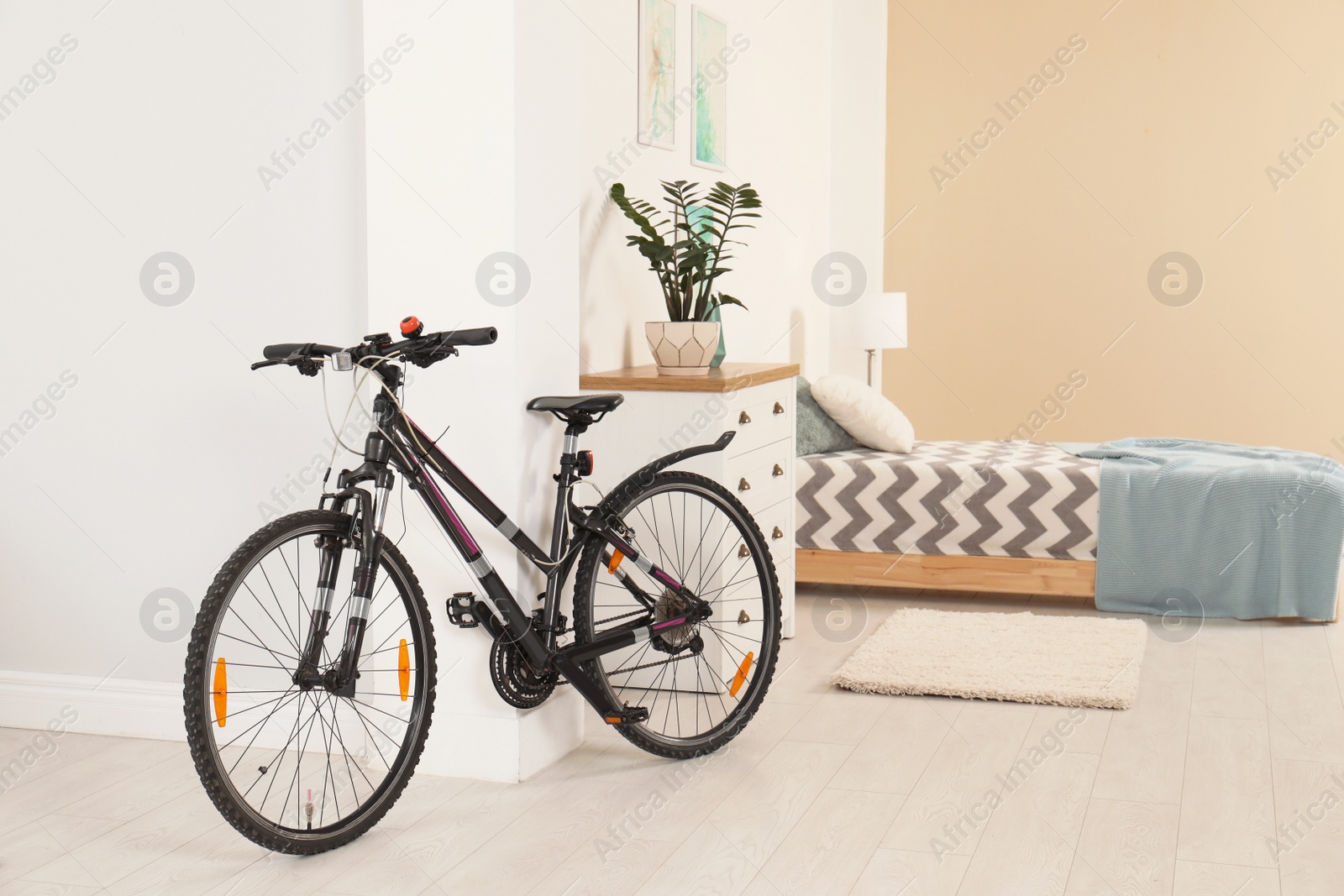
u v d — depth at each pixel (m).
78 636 2.93
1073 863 2.14
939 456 4.46
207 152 2.77
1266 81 6.22
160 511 2.87
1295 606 3.92
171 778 2.62
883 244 6.48
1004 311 6.73
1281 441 6.36
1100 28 6.44
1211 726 2.90
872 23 6.15
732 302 3.82
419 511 2.63
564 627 2.64
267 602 2.81
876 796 2.48
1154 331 6.50
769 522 3.62
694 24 4.23
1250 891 2.03
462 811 2.43
